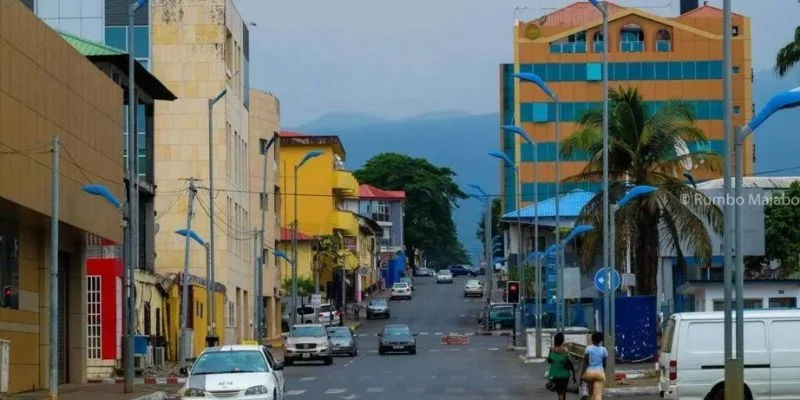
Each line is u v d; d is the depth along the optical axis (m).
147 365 70.50
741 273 34.56
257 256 108.38
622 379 54.53
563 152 70.25
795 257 84.06
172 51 102.31
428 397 49.50
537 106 155.12
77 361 60.59
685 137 67.19
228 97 104.44
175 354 81.62
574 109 154.12
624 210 67.00
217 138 102.00
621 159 67.81
